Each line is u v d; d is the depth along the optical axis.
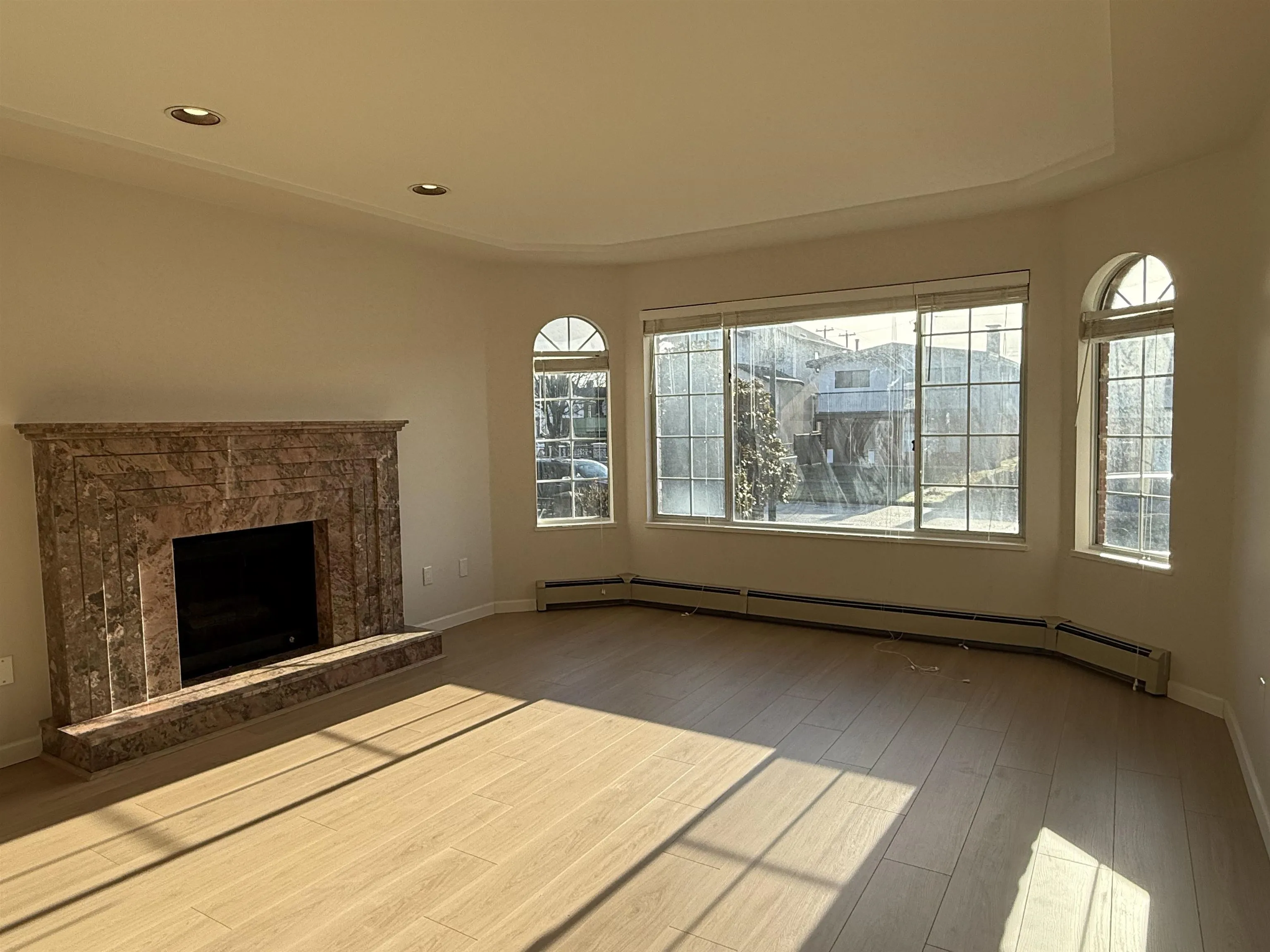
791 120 3.16
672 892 2.34
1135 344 4.05
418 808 2.88
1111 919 2.18
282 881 2.44
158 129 3.13
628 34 2.45
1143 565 3.93
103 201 3.57
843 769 3.13
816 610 5.16
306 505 4.24
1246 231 3.28
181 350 3.87
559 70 2.69
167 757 3.36
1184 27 2.29
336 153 3.43
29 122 2.93
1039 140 3.43
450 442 5.35
